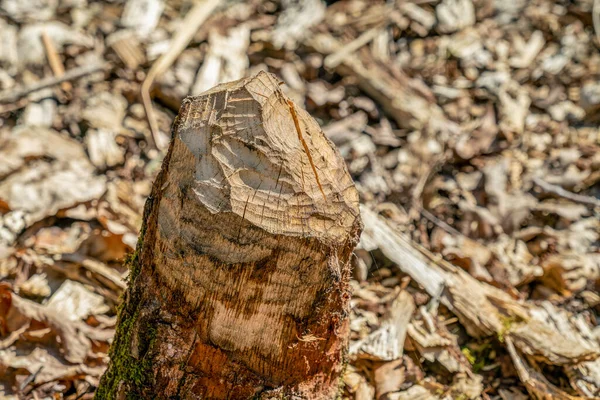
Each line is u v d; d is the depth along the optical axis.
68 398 0.83
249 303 0.67
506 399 0.86
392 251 0.95
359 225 0.69
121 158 1.11
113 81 1.25
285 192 0.66
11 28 1.32
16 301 0.86
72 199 0.98
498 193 1.11
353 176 1.14
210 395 0.70
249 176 0.65
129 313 0.71
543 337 0.88
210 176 0.65
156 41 1.34
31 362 0.84
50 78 1.22
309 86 1.30
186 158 0.66
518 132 1.25
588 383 0.86
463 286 0.93
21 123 1.14
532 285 0.98
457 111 1.29
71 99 1.20
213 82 1.25
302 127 0.67
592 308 0.95
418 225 1.06
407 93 1.30
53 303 0.89
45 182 1.01
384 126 1.25
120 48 1.30
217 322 0.68
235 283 0.66
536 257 1.01
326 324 0.70
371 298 0.93
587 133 1.28
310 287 0.67
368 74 1.31
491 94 1.33
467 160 1.19
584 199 1.11
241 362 0.69
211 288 0.67
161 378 0.70
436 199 1.12
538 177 1.16
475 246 1.01
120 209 1.00
